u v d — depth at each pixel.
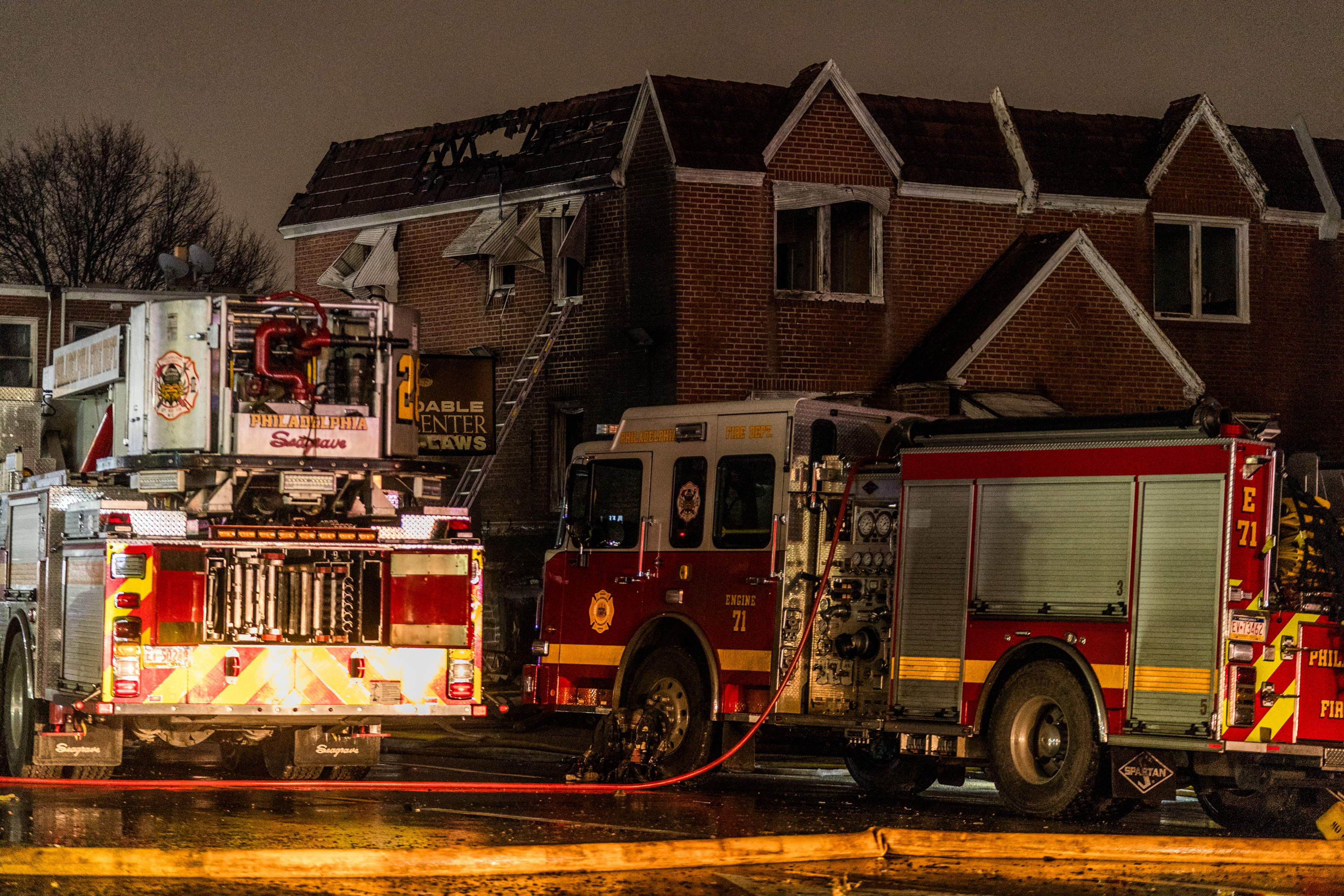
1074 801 17.11
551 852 13.27
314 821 15.70
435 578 18.19
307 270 46.69
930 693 18.48
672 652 20.95
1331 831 15.30
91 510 17.55
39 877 12.41
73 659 17.78
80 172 82.69
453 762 23.50
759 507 20.23
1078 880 13.56
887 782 21.11
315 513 17.91
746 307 37.25
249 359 17.45
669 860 13.60
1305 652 16.97
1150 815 19.34
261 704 17.45
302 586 17.78
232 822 15.50
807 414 20.17
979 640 18.12
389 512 17.97
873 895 12.66
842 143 38.34
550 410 39.91
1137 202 40.66
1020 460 18.08
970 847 14.49
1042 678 17.56
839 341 38.06
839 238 38.75
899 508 19.08
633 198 37.97
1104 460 17.45
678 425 21.31
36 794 17.53
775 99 38.75
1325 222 42.31
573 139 39.91
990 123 40.78
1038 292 37.94
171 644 17.12
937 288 39.16
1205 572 16.59
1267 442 17.14
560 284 39.59
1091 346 38.31
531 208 40.28
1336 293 42.50
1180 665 16.62
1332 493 17.98
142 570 17.06
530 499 40.22
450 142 43.28
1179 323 41.09
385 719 18.16
